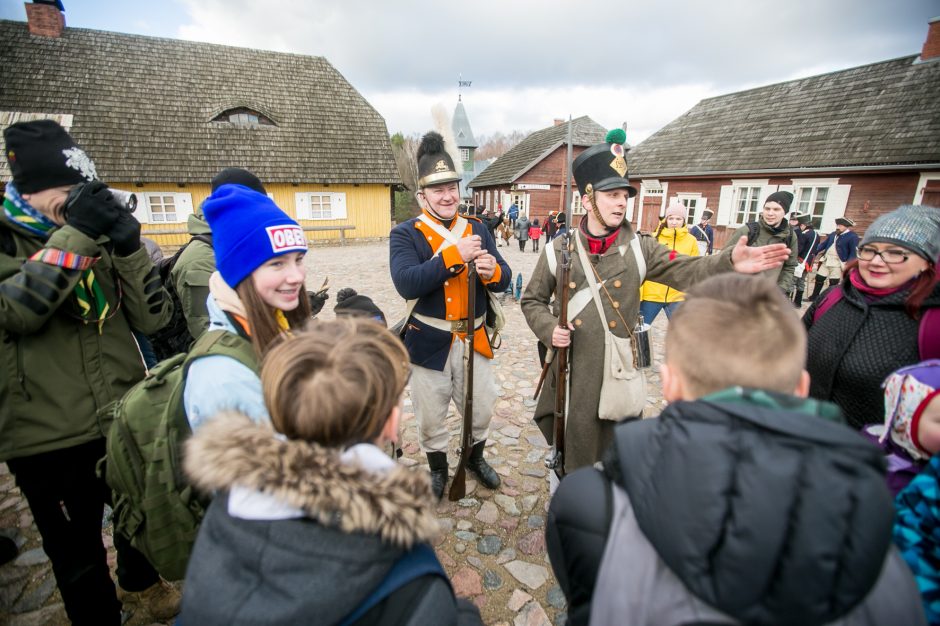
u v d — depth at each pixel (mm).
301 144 16219
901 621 623
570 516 825
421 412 2404
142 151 14172
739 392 700
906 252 1356
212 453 724
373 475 717
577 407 1998
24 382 1330
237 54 16672
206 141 15008
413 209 24562
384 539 682
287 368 750
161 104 14836
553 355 2146
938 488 838
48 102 13602
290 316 1516
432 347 2301
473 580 1957
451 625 729
